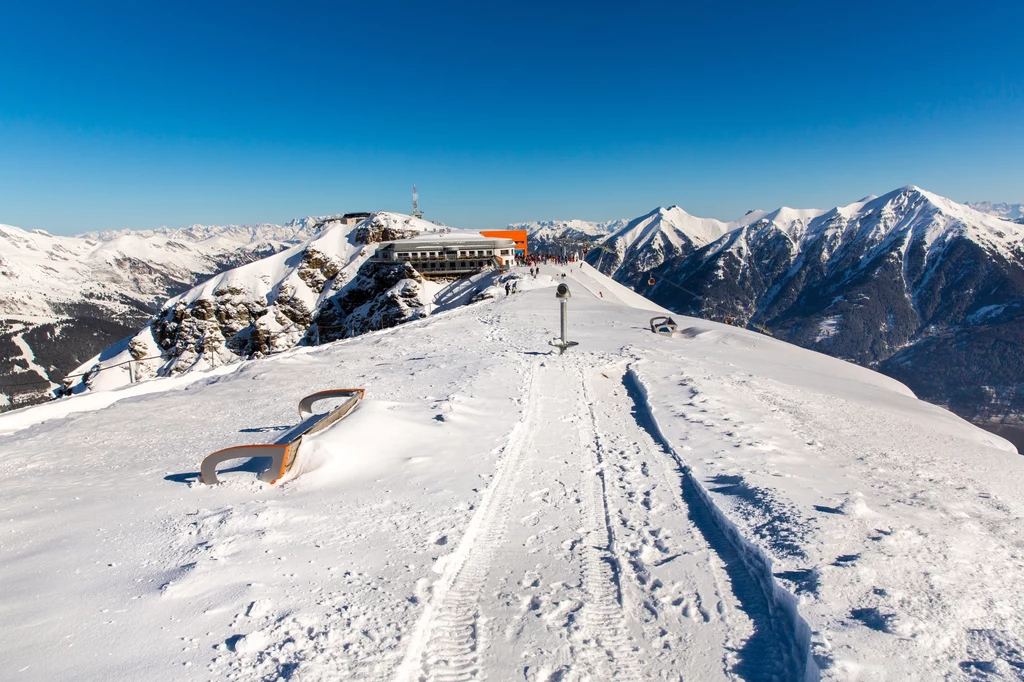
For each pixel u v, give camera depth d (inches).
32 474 458.9
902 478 487.5
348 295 5595.5
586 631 259.8
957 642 229.9
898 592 263.4
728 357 1110.4
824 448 556.7
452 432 538.0
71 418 650.2
